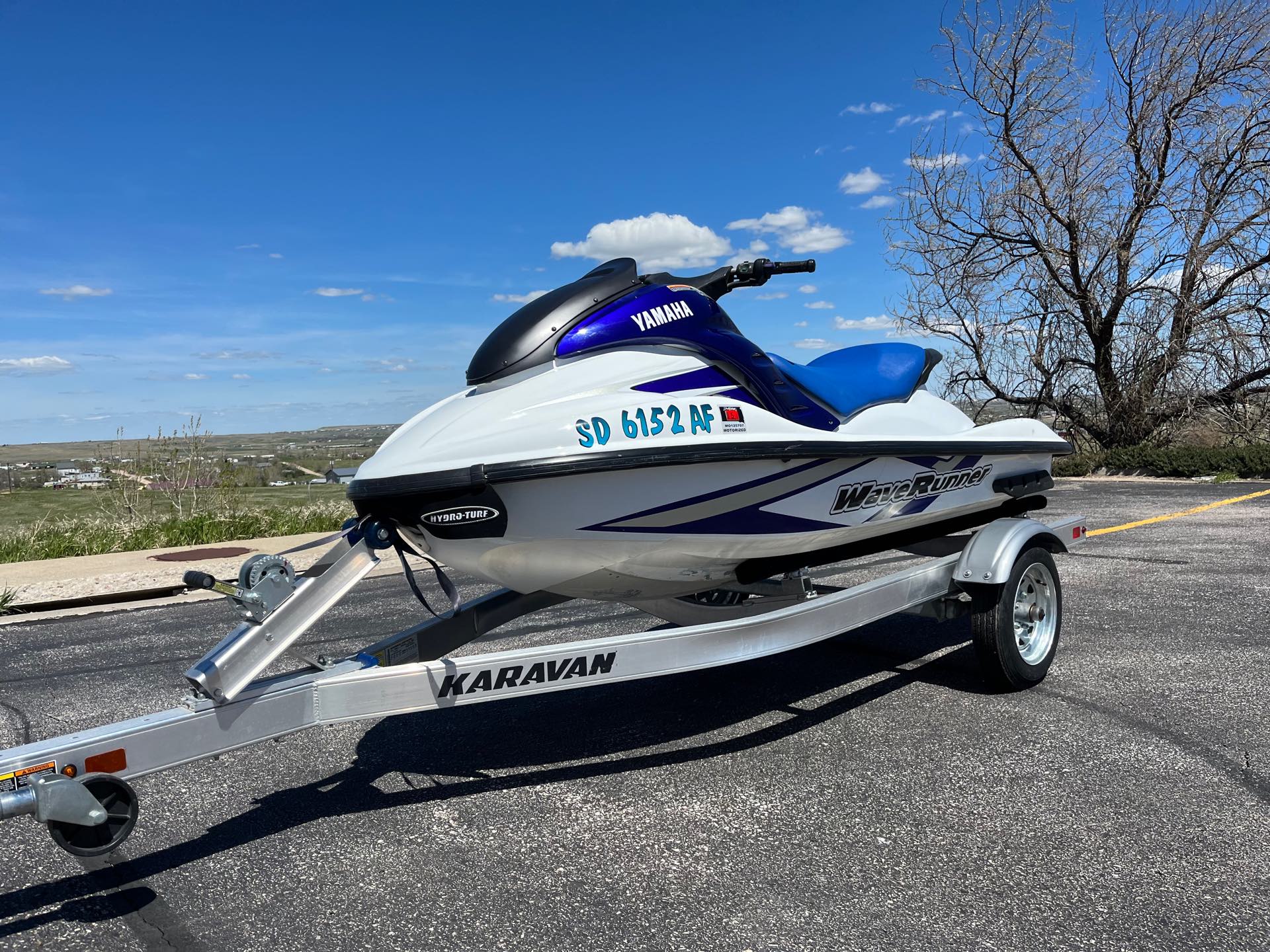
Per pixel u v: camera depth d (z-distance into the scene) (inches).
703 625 124.4
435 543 117.7
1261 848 99.9
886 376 162.2
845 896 92.7
